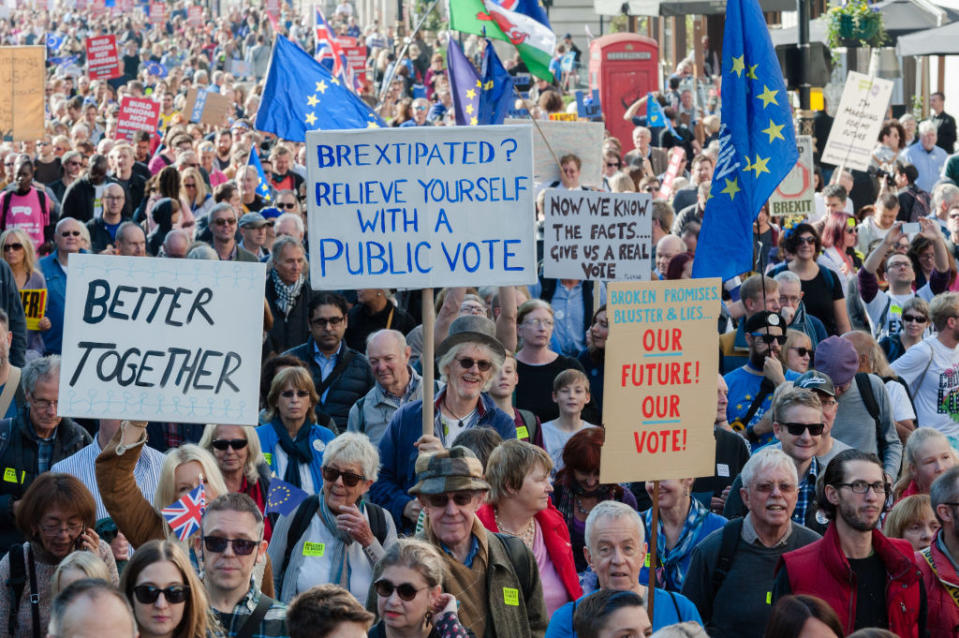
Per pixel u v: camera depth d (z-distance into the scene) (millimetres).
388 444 12859
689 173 37344
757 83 15367
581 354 16062
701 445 9961
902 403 15109
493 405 13133
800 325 17578
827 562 9906
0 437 12625
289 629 8383
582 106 40375
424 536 10281
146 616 8742
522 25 25422
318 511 11008
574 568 10938
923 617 9969
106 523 12273
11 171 29172
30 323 18016
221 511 9430
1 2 119938
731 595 10500
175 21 97938
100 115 46562
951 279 20203
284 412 13156
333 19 90000
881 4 41719
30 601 10211
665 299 9906
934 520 11117
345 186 11969
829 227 22688
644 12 48719
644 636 8578
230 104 47406
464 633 9039
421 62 58969
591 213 17484
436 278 11961
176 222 23500
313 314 15656
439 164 11938
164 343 10156
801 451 11906
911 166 27750
